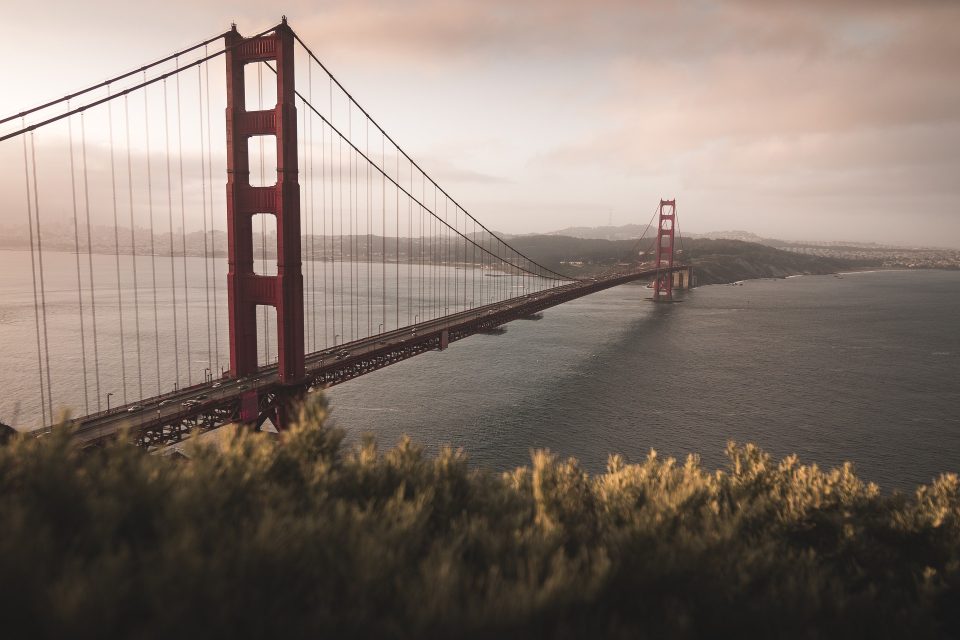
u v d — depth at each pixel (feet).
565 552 21.81
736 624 19.25
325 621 14.76
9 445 21.42
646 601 19.30
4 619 13.23
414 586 16.44
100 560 14.85
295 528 18.10
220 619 13.85
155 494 19.10
